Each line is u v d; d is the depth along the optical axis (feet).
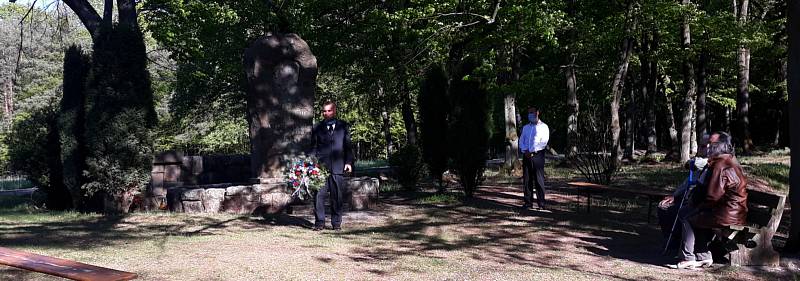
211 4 56.13
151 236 28.09
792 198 24.22
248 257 22.77
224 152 132.77
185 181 44.24
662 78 97.81
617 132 59.57
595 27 59.93
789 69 24.44
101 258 22.11
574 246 26.07
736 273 21.02
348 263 22.02
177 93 101.09
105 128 37.60
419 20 51.70
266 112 38.42
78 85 40.50
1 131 114.93
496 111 128.36
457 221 32.83
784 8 87.66
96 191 37.91
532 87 64.90
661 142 160.66
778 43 89.76
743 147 96.63
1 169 83.15
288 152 38.58
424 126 46.44
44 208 42.86
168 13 58.65
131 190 38.34
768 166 64.69
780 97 113.70
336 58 64.34
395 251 24.68
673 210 25.03
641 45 78.69
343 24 62.75
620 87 59.57
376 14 51.88
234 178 47.03
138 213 36.50
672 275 20.80
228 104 91.91
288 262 21.91
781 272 21.17
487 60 58.75
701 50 65.87
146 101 39.04
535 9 49.44
